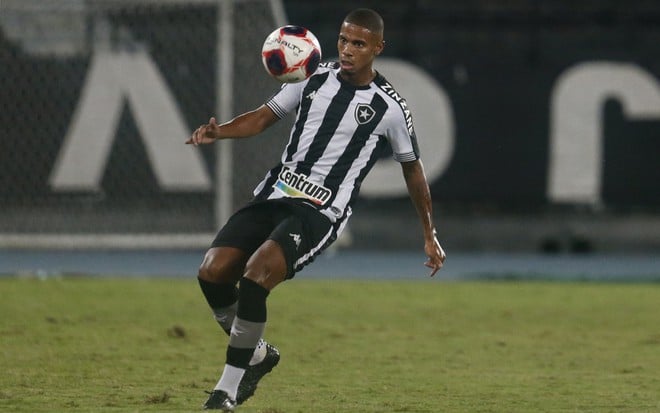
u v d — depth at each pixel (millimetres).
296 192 19547
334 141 19688
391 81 57844
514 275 49844
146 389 21703
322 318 35156
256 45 51875
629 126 58531
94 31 52500
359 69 19719
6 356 26094
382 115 19859
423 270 51594
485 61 58312
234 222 19625
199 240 49719
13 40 52531
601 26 58594
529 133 58531
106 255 55844
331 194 19594
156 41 52844
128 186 53312
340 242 54344
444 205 58750
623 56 58531
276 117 19938
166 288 42531
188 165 53000
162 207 53375
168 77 53031
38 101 52625
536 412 19828
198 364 25484
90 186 52750
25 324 32000
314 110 19781
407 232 58875
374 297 41250
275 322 33969
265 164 52594
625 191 58750
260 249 18672
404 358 27344
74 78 52594
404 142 20234
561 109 58531
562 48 58500
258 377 19984
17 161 52688
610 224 59438
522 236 59500
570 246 59406
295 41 19375
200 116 53219
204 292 19609
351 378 23984
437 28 58156
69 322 32750
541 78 58531
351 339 30688
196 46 53062
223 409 18484
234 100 52156
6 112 52625
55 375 23422
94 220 53000
